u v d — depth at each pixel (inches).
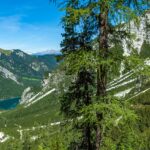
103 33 654.5
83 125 680.4
